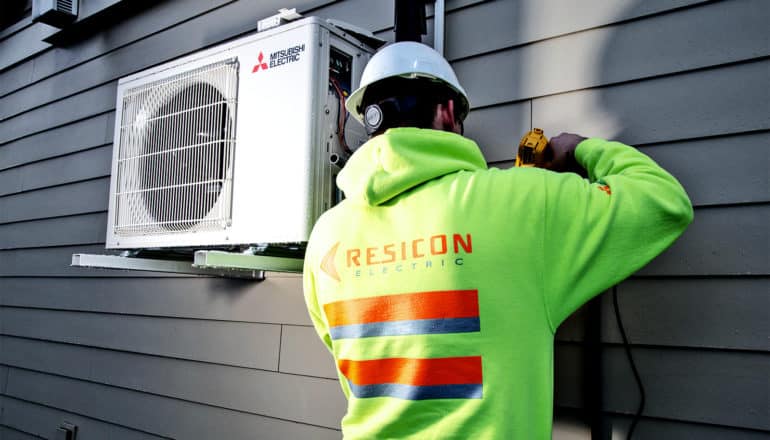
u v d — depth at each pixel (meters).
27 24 3.82
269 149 1.59
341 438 1.97
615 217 0.97
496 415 0.89
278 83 1.60
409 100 1.19
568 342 1.54
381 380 1.01
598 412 1.44
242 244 1.63
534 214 0.96
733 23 1.40
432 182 1.05
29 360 3.43
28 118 3.76
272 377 2.20
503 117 1.75
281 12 1.67
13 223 3.75
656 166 1.09
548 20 1.70
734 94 1.38
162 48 2.94
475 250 0.95
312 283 1.22
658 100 1.49
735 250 1.34
